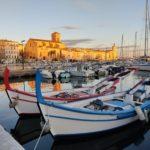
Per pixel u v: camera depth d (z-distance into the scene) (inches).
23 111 481.1
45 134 411.2
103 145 368.2
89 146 362.3
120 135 409.4
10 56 4643.2
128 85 954.7
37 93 327.6
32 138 395.9
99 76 1509.6
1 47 4571.9
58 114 332.2
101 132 374.3
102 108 418.0
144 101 485.4
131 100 478.0
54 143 351.3
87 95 518.6
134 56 2581.2
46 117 329.4
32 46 6087.6
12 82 1272.1
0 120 484.7
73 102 430.6
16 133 416.5
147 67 1781.5
